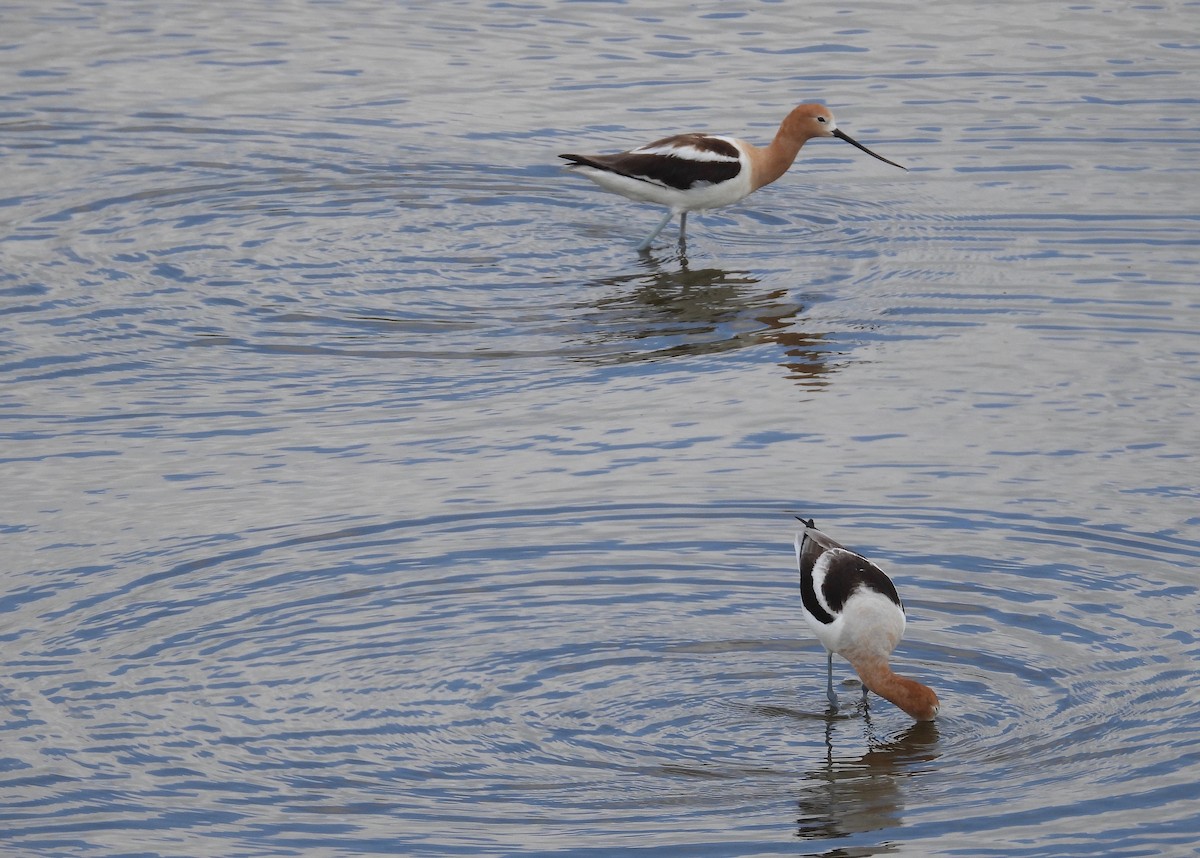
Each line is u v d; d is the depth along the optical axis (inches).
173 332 690.8
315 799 402.6
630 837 389.7
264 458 582.6
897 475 565.9
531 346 681.6
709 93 955.3
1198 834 388.5
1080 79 977.5
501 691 447.8
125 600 487.5
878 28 1064.8
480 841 387.2
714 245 793.6
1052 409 620.1
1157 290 727.7
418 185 850.1
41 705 438.0
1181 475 565.3
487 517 536.1
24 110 927.0
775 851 384.2
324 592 492.1
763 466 573.3
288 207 823.7
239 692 444.8
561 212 830.5
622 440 594.9
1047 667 458.3
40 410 622.2
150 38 1040.2
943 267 758.5
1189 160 868.6
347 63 1003.3
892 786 410.6
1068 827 391.9
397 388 642.2
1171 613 480.7
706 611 486.9
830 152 894.4
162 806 399.2
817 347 679.1
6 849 382.9
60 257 760.3
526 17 1083.3
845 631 443.8
